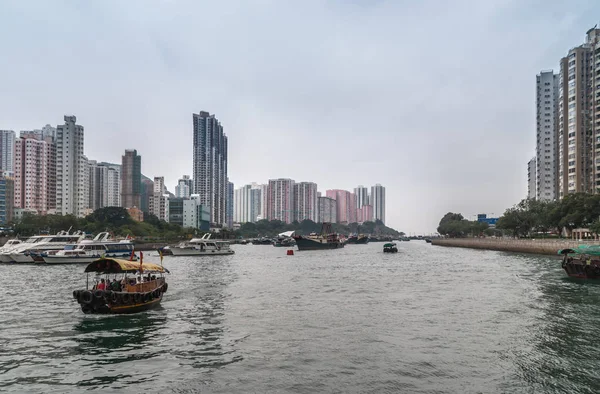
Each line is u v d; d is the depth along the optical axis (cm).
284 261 10419
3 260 9100
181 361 2495
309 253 14512
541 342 2825
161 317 3609
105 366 2420
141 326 3297
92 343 2853
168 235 18912
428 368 2367
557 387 2111
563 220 11738
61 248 9775
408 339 2917
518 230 15700
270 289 5266
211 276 6812
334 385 2144
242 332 3117
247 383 2170
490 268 7869
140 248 15825
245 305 4156
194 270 7925
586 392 2053
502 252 13475
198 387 2125
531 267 7856
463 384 2152
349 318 3559
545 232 16250
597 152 15325
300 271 7688
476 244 16938
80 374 2298
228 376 2262
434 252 14750
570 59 16725
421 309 3928
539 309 3862
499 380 2198
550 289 5028
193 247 12625
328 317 3603
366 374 2284
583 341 2838
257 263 9762
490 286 5378
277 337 2980
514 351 2641
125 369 2370
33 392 2075
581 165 16338
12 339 2952
